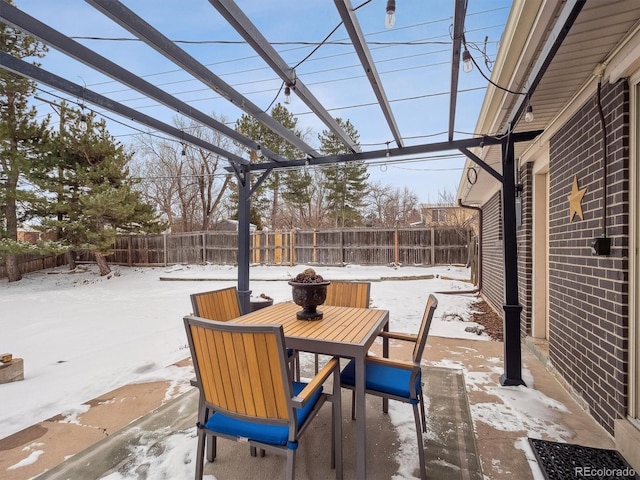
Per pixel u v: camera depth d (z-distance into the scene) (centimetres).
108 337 490
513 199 300
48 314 669
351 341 186
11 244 997
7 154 974
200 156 1722
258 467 190
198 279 1060
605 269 219
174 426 228
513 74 222
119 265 1384
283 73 211
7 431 229
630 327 198
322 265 1248
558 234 301
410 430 224
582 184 252
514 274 295
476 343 407
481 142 316
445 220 1669
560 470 182
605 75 212
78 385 307
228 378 157
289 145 1448
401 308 622
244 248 454
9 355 328
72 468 186
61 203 1041
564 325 287
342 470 182
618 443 199
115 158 1077
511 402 260
